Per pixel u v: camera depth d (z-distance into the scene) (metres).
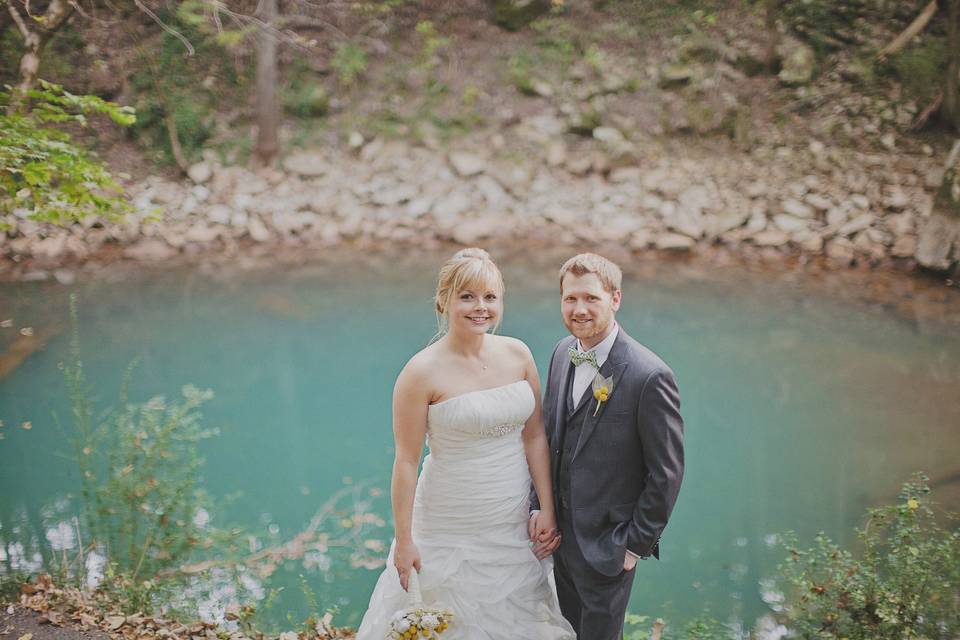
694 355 7.06
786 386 6.50
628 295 8.52
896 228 9.53
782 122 11.30
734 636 3.70
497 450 2.56
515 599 2.60
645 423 2.36
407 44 12.49
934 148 10.51
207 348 7.32
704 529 4.71
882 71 11.35
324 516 4.94
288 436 6.00
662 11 12.51
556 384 2.65
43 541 4.43
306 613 3.88
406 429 2.49
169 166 10.91
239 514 4.94
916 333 7.45
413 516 2.69
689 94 11.73
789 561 4.04
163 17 11.60
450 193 10.82
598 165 11.13
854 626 3.10
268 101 10.82
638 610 3.97
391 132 11.59
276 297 8.51
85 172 4.10
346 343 7.48
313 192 10.77
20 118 3.98
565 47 12.38
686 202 10.35
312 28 12.21
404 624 2.34
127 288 8.65
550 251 9.81
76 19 11.23
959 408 6.00
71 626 3.08
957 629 3.01
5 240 9.26
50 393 6.35
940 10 11.45
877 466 5.25
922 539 3.43
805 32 11.83
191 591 3.83
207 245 9.88
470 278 2.44
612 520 2.46
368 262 9.59
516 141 11.50
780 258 9.51
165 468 4.40
